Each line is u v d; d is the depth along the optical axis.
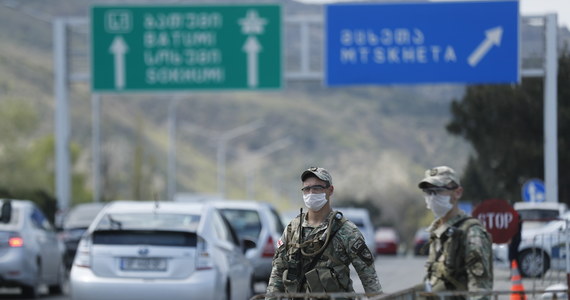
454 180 21.84
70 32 83.88
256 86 78.81
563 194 92.81
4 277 49.41
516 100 97.12
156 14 80.00
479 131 100.38
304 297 20.59
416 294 19.06
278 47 78.88
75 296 37.81
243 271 43.34
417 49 73.44
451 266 21.25
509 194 102.81
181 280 37.56
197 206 40.06
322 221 21.11
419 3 73.31
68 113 84.19
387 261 94.75
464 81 72.75
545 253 40.31
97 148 118.19
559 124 80.12
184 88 79.62
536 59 72.25
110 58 80.44
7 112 195.38
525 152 98.12
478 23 72.50
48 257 53.66
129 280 37.59
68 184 85.00
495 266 60.16
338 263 20.84
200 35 79.56
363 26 74.06
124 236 38.12
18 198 106.00
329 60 74.38
